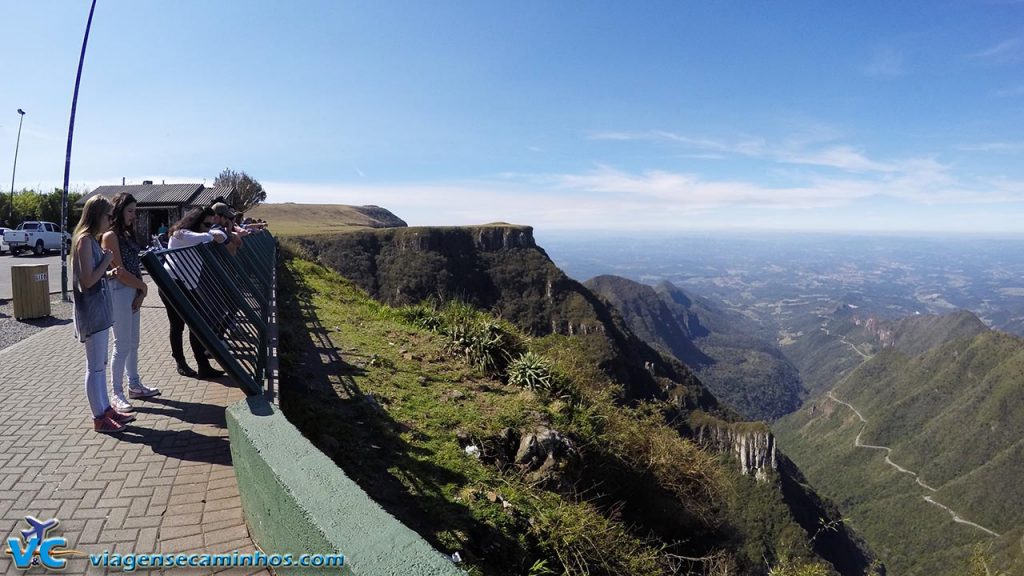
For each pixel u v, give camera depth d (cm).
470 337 909
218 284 492
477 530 440
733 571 745
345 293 1582
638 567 546
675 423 988
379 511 210
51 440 421
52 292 1548
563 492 603
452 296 1189
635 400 1015
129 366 510
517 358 880
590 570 497
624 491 732
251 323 498
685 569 707
